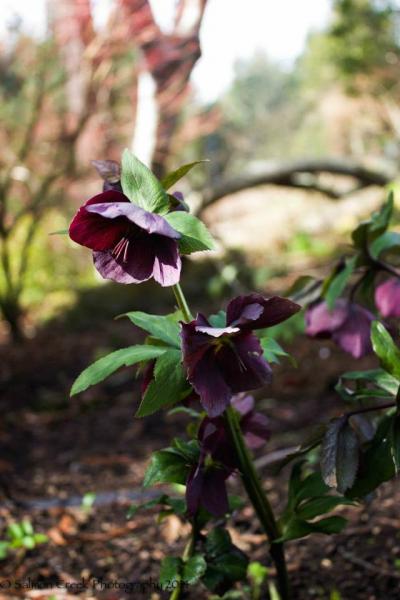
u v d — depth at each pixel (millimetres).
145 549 2326
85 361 5953
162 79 8062
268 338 1444
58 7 7191
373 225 1694
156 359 1308
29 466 3475
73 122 7656
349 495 1399
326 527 1453
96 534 2465
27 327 7637
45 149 7551
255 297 1193
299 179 9977
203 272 8453
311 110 34781
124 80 8656
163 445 3762
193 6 7910
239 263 8523
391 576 1987
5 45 7406
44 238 9273
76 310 8086
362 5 14234
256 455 3309
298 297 1770
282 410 3959
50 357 6129
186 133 9406
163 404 1257
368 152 24703
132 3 7008
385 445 1381
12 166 6898
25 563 2254
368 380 1433
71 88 7742
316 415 3811
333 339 1697
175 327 1357
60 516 2688
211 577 1468
